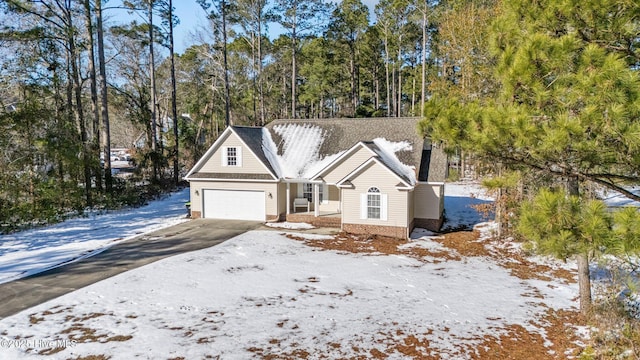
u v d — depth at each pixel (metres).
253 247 16.42
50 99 25.08
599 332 8.87
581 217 5.67
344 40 46.88
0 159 19.59
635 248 5.03
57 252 15.33
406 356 8.05
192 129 47.84
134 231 19.09
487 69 17.75
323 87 48.03
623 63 5.41
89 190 24.34
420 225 20.12
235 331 9.02
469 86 20.34
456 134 7.23
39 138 20.98
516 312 10.34
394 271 13.56
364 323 9.52
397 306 10.59
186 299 10.84
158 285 11.85
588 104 5.61
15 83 21.61
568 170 6.69
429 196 19.94
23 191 20.36
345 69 52.31
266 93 51.59
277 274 13.05
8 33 21.08
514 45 7.61
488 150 7.05
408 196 18.33
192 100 49.31
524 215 6.12
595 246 5.45
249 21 36.84
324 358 7.92
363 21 44.19
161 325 9.29
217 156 22.38
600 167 6.84
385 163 18.39
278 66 52.31
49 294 11.09
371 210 18.83
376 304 10.70
